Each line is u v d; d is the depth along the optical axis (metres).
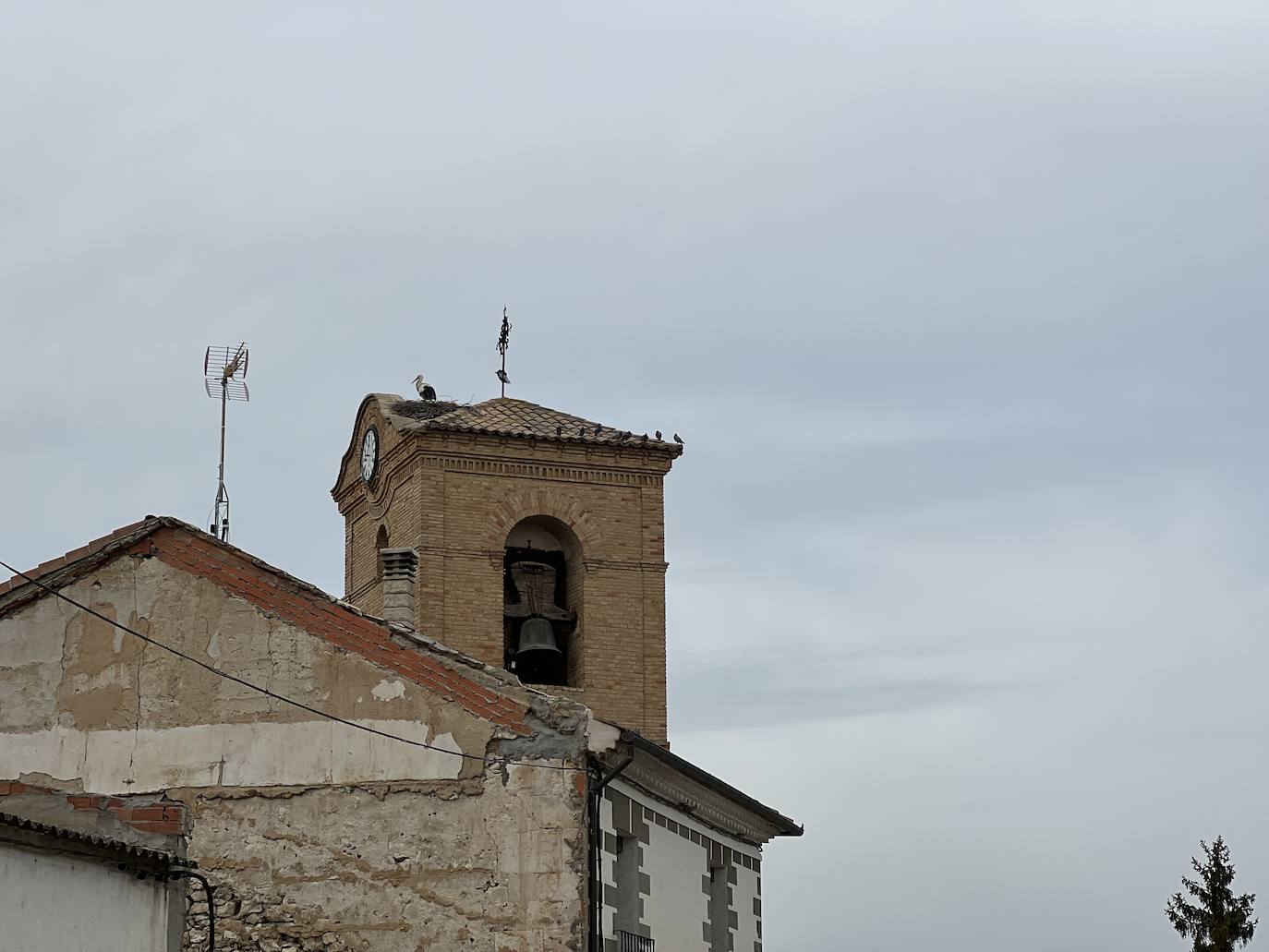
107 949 28.59
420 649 33.97
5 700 33.88
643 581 54.66
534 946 32.97
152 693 33.91
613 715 53.47
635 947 38.75
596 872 34.19
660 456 55.50
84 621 34.16
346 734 33.69
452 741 33.62
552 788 33.50
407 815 33.38
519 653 53.25
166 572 34.31
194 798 33.47
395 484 55.44
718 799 43.25
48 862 27.28
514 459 54.62
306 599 34.16
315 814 33.41
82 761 33.69
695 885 42.72
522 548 55.00
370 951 32.91
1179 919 87.25
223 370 40.16
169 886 30.59
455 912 33.09
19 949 26.39
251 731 33.75
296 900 33.09
